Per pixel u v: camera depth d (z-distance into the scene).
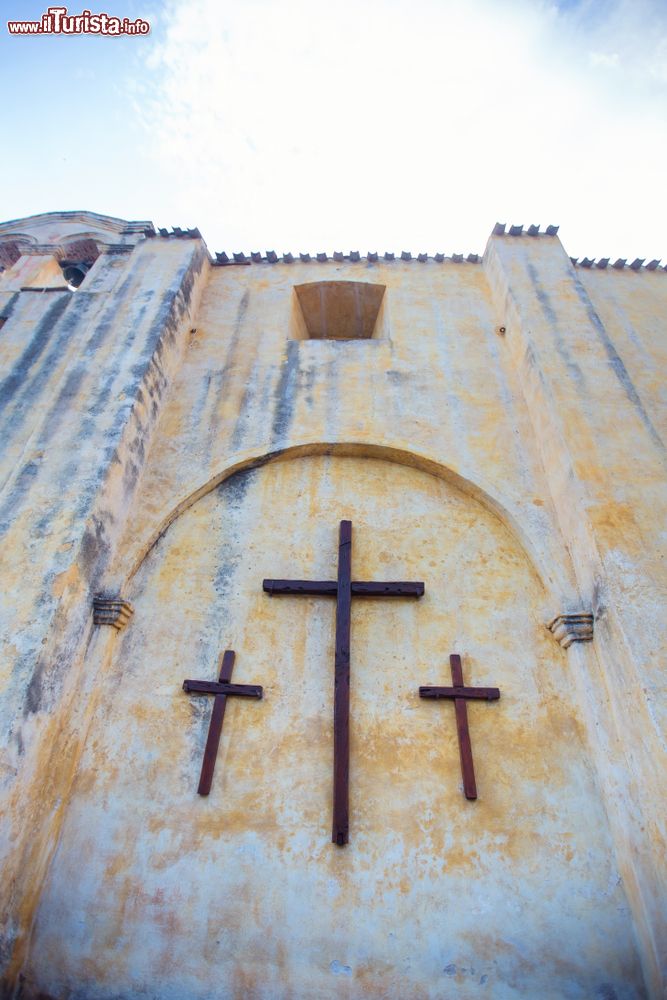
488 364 8.30
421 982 4.46
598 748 5.23
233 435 7.52
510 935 4.62
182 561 6.61
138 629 6.09
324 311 10.26
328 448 7.46
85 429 6.67
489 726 5.54
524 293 8.41
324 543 6.79
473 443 7.37
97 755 5.39
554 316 8.00
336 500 7.19
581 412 6.77
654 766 4.59
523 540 6.58
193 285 9.23
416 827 5.05
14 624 5.12
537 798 5.17
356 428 7.54
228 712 5.63
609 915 4.70
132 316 8.12
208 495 7.19
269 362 8.41
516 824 5.06
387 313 9.19
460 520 6.96
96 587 5.99
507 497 6.83
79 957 4.57
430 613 6.22
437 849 4.96
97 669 5.70
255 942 4.60
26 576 5.44
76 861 4.91
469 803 5.15
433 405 7.79
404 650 5.99
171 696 5.71
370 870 4.87
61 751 5.19
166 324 8.00
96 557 5.98
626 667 5.04
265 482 7.33
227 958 4.55
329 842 4.99
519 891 4.78
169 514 6.79
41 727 4.92
